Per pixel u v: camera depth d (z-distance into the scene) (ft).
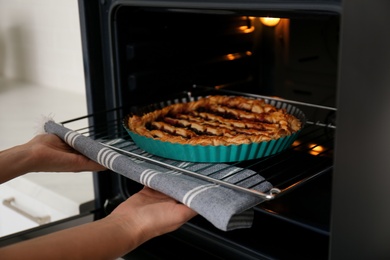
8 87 6.23
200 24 3.67
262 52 3.77
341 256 2.21
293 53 3.63
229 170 2.53
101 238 2.07
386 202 2.38
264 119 3.14
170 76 3.56
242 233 2.83
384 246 2.44
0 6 6.49
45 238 2.01
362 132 2.15
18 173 2.70
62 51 5.87
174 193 2.23
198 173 2.44
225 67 3.89
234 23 3.78
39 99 5.65
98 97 3.29
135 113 3.32
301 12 2.30
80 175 4.00
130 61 3.28
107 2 3.09
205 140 2.66
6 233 4.32
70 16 5.60
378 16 2.09
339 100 2.01
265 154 2.76
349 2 1.96
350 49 2.00
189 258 2.80
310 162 3.22
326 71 3.48
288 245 2.69
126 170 2.46
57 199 3.64
